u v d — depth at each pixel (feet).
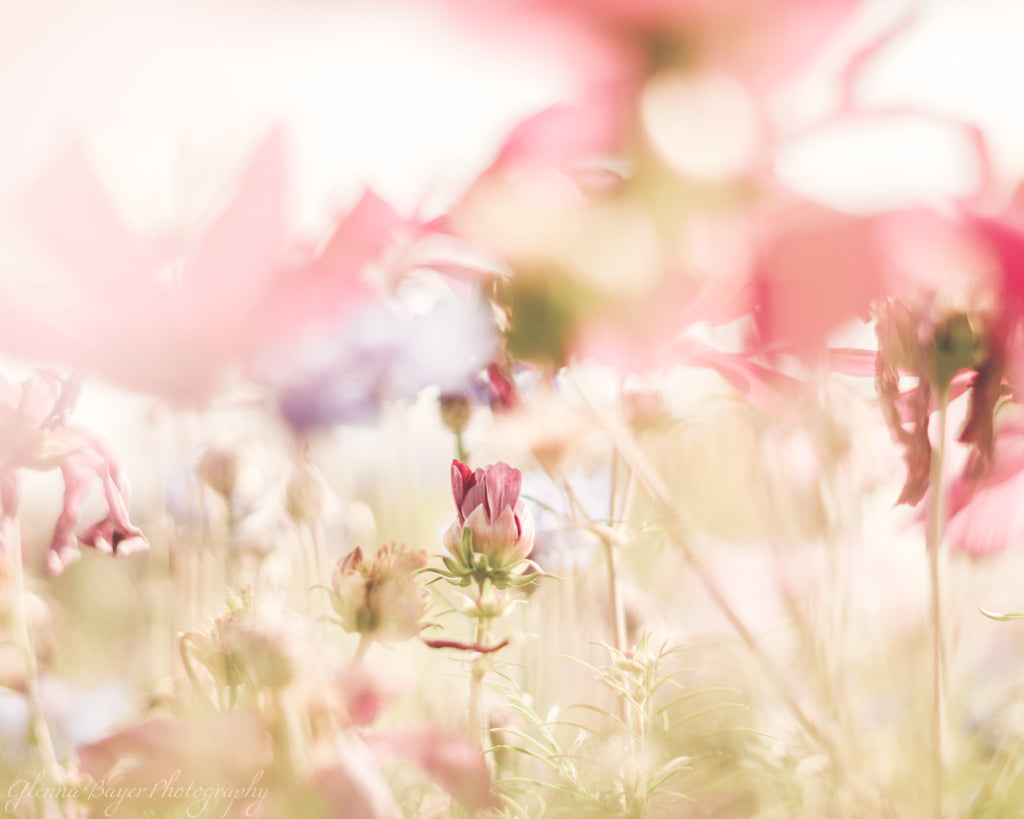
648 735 1.28
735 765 1.30
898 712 1.26
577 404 1.26
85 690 1.37
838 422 1.18
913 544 1.28
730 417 1.35
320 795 1.04
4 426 1.13
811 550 1.20
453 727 1.26
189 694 1.11
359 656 1.16
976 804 1.22
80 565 1.69
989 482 1.17
